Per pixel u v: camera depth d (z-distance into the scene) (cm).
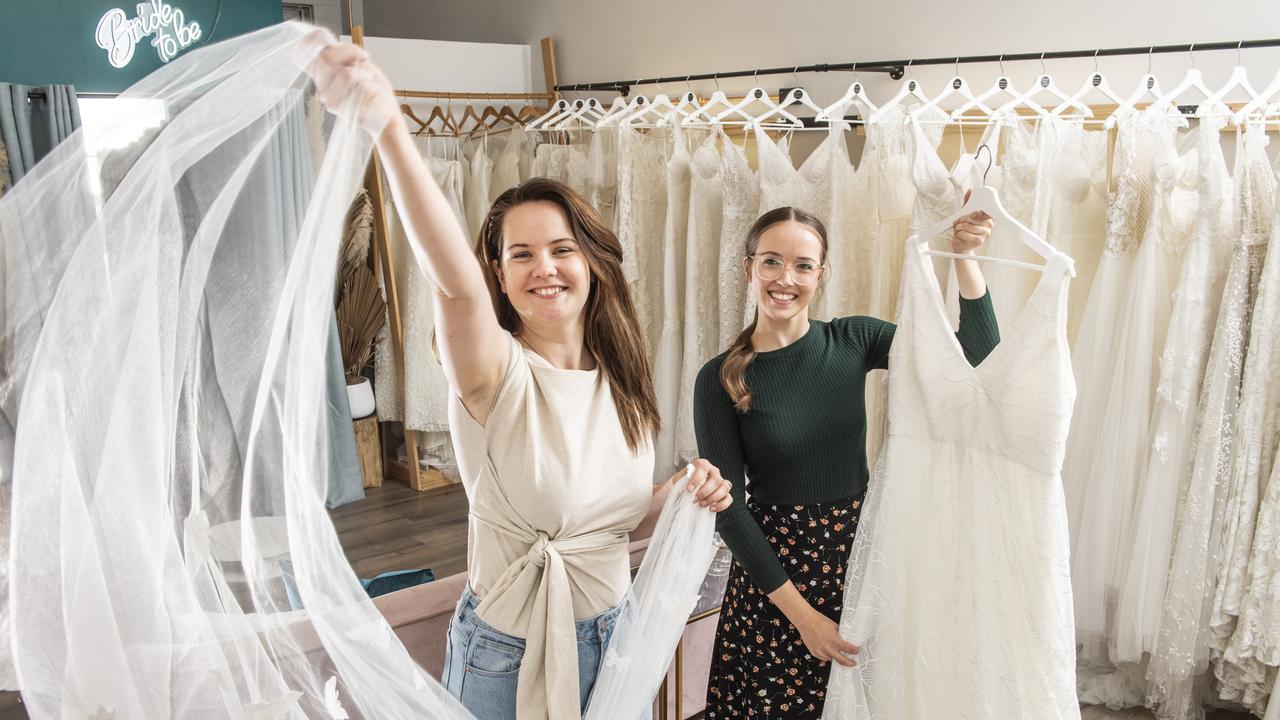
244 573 118
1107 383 298
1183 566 276
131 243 108
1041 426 176
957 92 379
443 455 561
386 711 136
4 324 108
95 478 106
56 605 106
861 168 336
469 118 577
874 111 338
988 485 188
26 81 429
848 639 196
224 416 115
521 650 158
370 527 495
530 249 157
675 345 412
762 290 203
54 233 109
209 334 114
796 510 205
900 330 199
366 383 542
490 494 157
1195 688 292
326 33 120
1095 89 335
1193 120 305
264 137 115
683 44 508
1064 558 180
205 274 112
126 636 106
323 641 127
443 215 132
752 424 203
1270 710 264
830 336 211
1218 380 269
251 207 115
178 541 112
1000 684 189
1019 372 180
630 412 167
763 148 353
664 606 180
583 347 170
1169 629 281
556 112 521
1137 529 286
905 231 328
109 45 446
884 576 199
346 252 521
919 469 199
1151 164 283
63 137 421
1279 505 259
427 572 262
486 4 657
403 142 125
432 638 207
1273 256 257
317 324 124
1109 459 293
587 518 160
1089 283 308
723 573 271
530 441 153
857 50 418
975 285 204
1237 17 296
